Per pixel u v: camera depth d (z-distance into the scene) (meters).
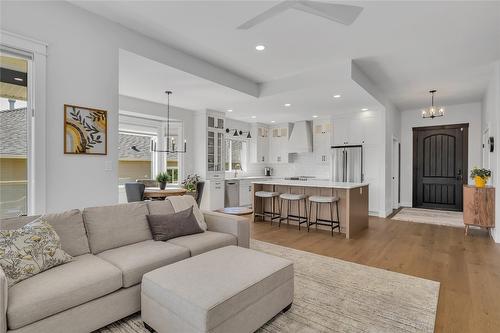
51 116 2.72
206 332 1.58
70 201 2.86
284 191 5.78
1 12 2.42
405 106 7.44
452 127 7.31
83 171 2.96
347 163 6.86
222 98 5.40
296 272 3.11
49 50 2.70
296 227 5.38
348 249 3.97
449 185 7.39
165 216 2.98
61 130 2.79
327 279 2.92
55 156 2.75
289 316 2.22
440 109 6.14
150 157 6.48
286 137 8.47
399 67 4.48
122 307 2.09
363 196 5.22
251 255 2.38
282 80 4.99
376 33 3.34
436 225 5.52
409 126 7.95
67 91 2.82
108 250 2.50
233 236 3.11
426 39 3.49
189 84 4.50
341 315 2.24
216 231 3.31
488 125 5.32
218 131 6.89
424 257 3.64
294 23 3.10
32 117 2.61
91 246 2.45
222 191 6.95
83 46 2.93
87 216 2.54
